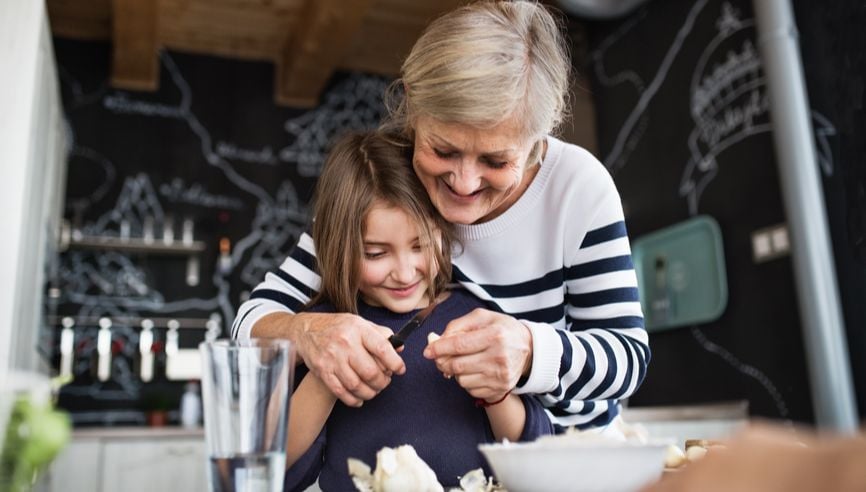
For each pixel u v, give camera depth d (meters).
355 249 0.96
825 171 2.44
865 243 2.28
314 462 0.89
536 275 1.10
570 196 1.07
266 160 4.32
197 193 4.18
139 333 3.93
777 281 2.61
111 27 4.07
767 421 2.62
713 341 2.89
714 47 2.98
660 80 3.29
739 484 0.21
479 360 0.79
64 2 3.85
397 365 0.82
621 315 1.03
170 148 4.19
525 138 0.92
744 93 2.80
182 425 3.62
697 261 2.96
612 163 3.59
